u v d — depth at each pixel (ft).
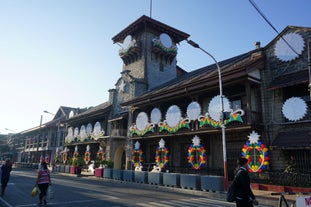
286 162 45.52
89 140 106.83
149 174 58.59
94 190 46.70
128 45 97.91
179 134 64.13
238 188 17.39
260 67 52.75
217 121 54.85
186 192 47.83
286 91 49.62
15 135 232.53
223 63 73.97
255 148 48.60
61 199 35.91
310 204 20.12
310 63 38.78
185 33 104.88
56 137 157.28
